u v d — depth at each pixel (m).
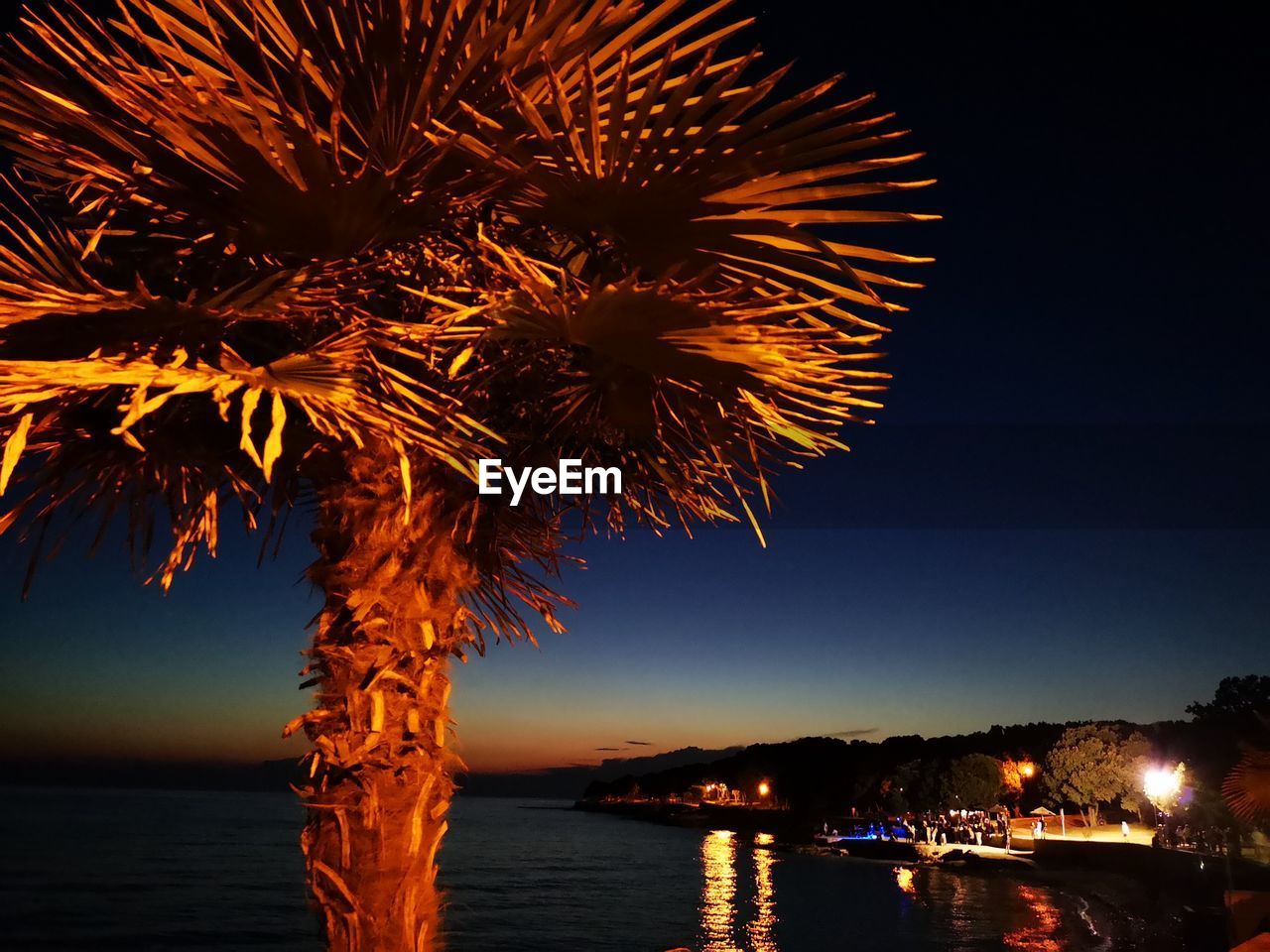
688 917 47.41
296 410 3.44
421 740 3.45
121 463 3.59
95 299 2.68
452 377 3.15
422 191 3.08
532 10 2.93
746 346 2.96
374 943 3.29
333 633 3.57
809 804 161.50
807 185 2.80
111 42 2.79
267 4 2.99
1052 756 73.88
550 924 43.75
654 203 3.00
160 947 35.62
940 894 57.12
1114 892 46.38
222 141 2.82
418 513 3.65
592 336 3.12
